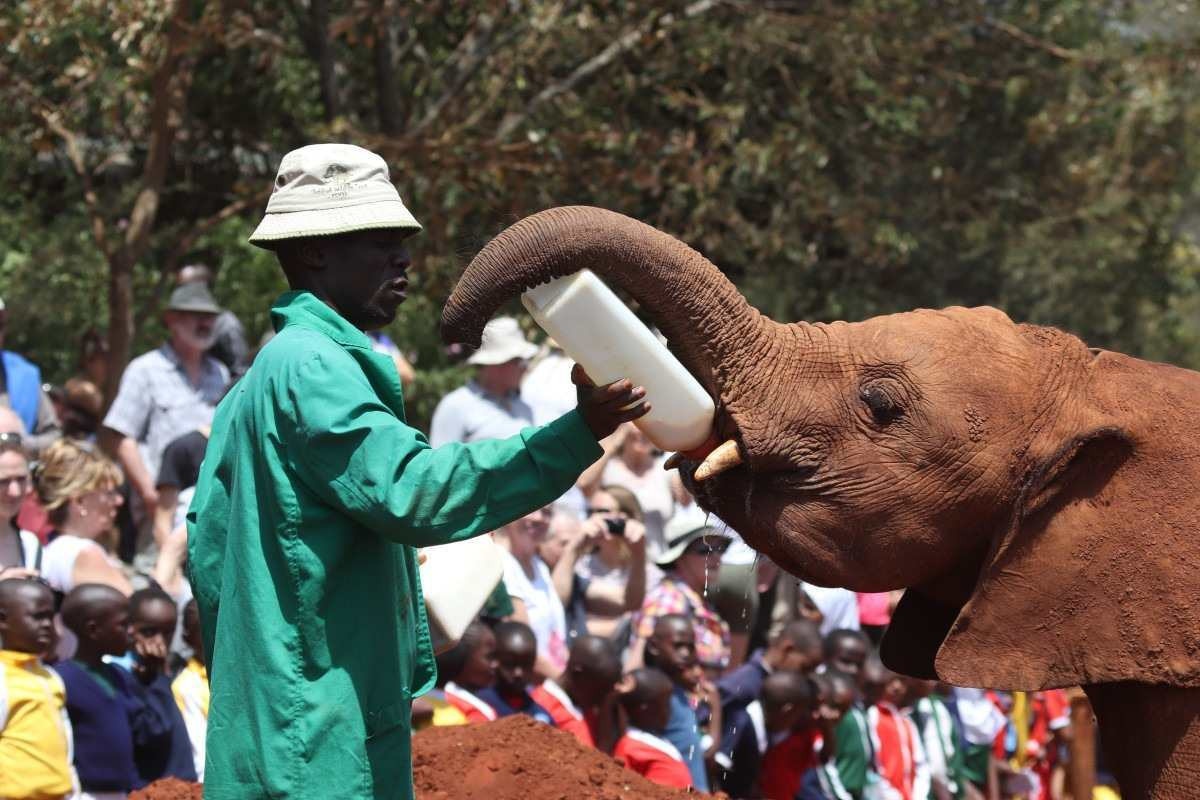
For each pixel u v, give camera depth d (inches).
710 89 639.1
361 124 582.9
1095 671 177.3
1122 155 705.6
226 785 160.1
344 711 159.2
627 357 169.3
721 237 606.5
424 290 542.0
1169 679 175.2
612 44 592.7
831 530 184.5
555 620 350.6
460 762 235.9
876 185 666.8
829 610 414.9
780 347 186.2
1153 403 182.7
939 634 197.8
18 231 614.9
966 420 181.9
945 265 721.6
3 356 395.5
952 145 705.6
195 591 172.9
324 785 157.4
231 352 438.9
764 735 348.8
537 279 169.8
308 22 575.2
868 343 186.9
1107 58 670.5
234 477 165.0
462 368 569.3
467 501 156.5
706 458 183.2
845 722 368.5
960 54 673.0
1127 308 778.2
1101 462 180.9
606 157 554.6
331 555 160.1
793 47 597.3
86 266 598.9
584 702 319.6
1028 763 476.1
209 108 608.4
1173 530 177.5
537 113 581.9
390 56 576.4
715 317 182.4
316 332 165.8
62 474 320.5
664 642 330.6
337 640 160.7
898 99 619.5
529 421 406.3
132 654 301.4
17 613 261.0
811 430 183.8
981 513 182.9
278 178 172.2
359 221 168.7
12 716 255.0
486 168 522.6
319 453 157.6
